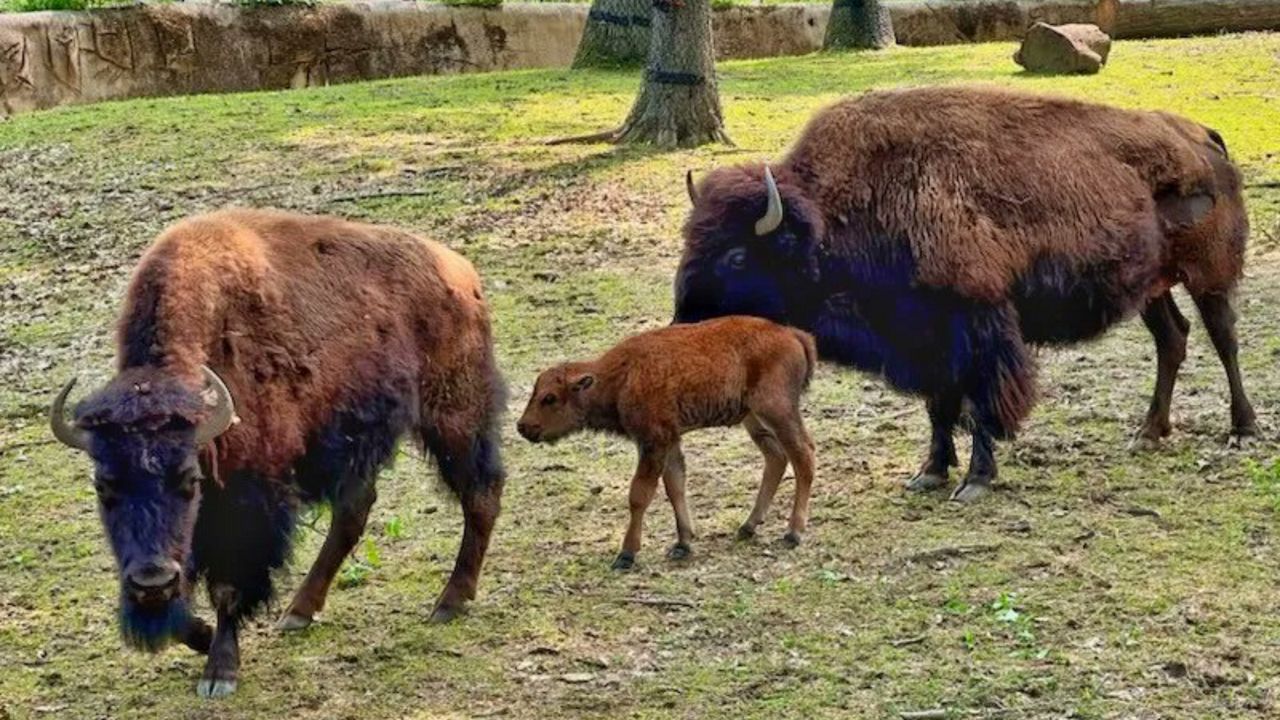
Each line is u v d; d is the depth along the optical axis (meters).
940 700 5.35
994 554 6.58
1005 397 7.27
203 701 5.63
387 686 5.70
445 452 6.27
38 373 10.16
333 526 6.29
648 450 6.55
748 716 5.32
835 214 7.25
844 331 7.37
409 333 6.05
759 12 25.08
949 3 26.83
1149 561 6.43
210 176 14.63
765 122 16.22
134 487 4.94
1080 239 7.43
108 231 13.16
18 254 12.77
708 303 7.16
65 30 19.52
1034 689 5.38
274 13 21.34
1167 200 7.76
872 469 7.80
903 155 7.34
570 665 5.80
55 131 16.97
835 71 20.61
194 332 5.33
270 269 5.68
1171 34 23.70
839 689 5.48
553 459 8.17
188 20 20.64
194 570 5.44
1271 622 5.82
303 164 14.89
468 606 6.34
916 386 7.41
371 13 22.14
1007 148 7.44
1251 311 10.17
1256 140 14.83
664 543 6.97
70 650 6.19
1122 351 9.59
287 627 6.21
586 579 6.59
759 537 6.92
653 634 6.02
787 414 6.68
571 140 15.27
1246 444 7.83
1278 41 21.73
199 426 5.03
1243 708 5.20
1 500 7.95
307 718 5.48
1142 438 7.89
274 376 5.53
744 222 7.09
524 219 12.88
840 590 6.31
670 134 15.03
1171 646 5.66
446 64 22.75
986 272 7.21
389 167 14.59
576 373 6.65
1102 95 17.45
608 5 21.27
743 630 6.00
